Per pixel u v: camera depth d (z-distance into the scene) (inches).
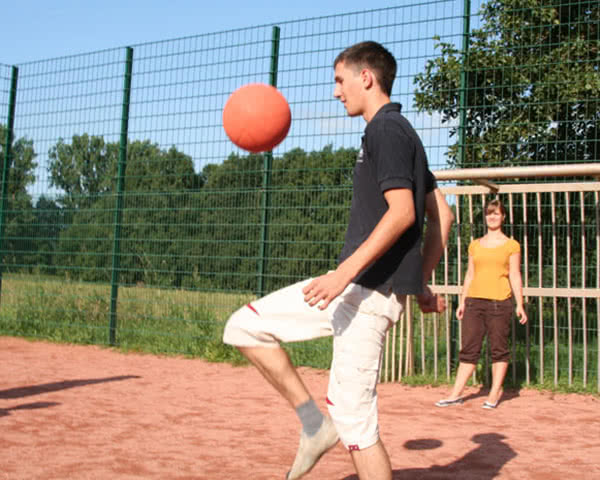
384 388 228.7
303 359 271.1
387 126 86.1
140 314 309.9
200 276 290.8
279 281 268.4
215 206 286.5
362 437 89.4
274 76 273.6
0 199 357.1
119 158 313.7
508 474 126.6
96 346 317.4
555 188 224.2
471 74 251.0
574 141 231.9
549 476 125.6
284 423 170.9
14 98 355.9
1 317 362.0
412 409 193.9
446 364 249.3
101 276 322.0
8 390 209.0
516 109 245.8
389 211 82.7
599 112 239.3
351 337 89.0
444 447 147.6
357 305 88.8
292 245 266.2
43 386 217.5
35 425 163.2
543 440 156.1
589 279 258.4
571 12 256.8
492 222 209.2
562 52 252.7
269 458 136.3
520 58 244.4
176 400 200.5
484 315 203.2
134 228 310.3
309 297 81.4
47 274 340.2
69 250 332.5
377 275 88.6
